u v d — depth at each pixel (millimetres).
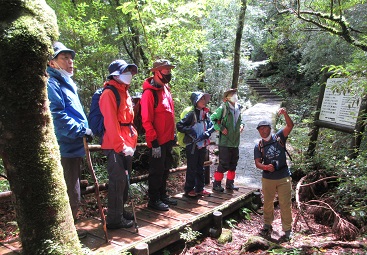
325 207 4363
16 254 2656
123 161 3164
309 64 10398
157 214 3816
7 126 1761
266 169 3957
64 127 2705
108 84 3098
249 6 10734
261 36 12477
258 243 3590
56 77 2791
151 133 3596
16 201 1890
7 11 1693
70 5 5367
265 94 15438
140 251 2840
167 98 3812
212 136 9562
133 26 6305
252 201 5016
